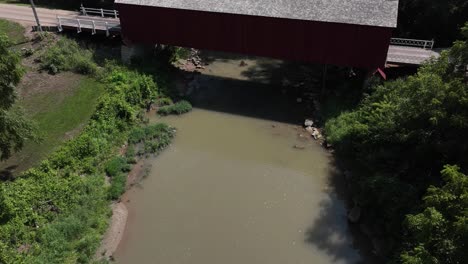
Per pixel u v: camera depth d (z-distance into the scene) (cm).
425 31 3784
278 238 2327
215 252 2253
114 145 2916
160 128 3139
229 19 3272
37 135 2542
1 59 2147
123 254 2247
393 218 2178
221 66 4000
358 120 2912
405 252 1842
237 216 2462
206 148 3006
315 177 2736
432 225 1579
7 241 2089
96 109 3069
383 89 2902
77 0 4734
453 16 3638
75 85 3438
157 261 2211
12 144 2739
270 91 3609
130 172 2780
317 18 3036
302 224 2408
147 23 3528
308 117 3269
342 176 2730
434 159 2277
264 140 3069
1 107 2227
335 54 3166
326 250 2256
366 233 2322
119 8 3512
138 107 3284
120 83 3312
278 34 3212
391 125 2477
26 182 2394
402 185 2253
